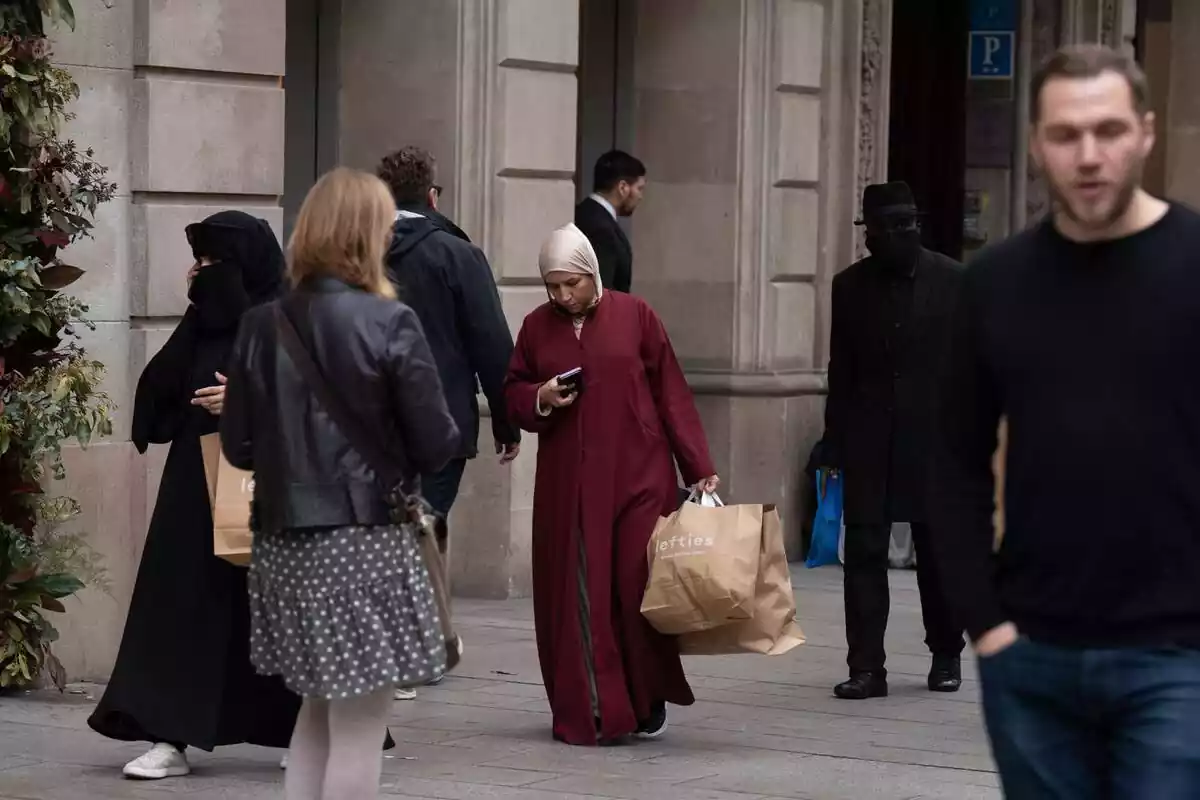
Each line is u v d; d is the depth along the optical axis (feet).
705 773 68.33
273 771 66.59
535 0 107.86
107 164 83.56
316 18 108.68
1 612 78.02
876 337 83.35
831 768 69.72
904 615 109.09
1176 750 34.76
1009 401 36.24
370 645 50.01
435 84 106.22
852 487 84.28
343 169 52.24
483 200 106.22
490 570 108.58
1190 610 35.09
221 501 59.41
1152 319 34.99
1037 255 36.19
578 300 73.20
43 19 80.28
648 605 70.64
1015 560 36.55
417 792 64.08
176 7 85.35
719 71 124.98
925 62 154.61
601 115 127.34
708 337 126.00
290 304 51.13
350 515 50.08
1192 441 34.99
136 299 84.79
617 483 73.05
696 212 126.11
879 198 83.20
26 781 64.28
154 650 63.93
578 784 65.87
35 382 76.84
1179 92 191.31
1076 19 165.78
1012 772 36.86
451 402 82.64
